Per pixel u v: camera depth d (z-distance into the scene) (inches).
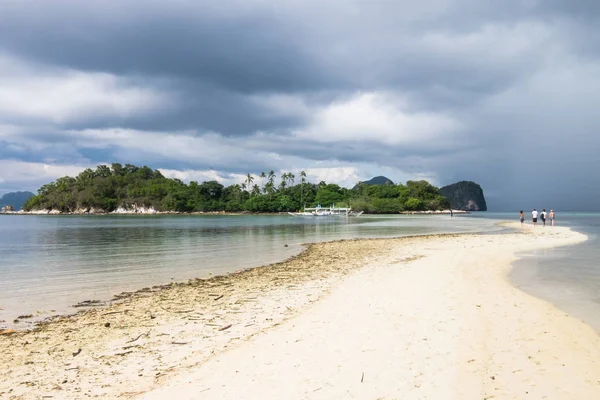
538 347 356.8
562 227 2303.2
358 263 935.7
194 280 773.9
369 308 492.1
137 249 1381.6
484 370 309.4
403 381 292.2
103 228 3029.0
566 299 540.7
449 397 268.7
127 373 328.8
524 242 1358.3
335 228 2719.0
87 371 335.0
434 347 356.8
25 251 1350.9
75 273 874.1
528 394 272.4
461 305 498.9
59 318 511.2
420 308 486.6
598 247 1193.4
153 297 622.8
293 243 1573.6
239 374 315.6
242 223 3828.7
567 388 280.8
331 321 444.5
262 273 829.8
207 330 440.1
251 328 440.5
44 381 315.9
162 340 410.3
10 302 605.9
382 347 358.9
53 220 5433.1
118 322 481.4
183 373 325.1
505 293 567.5
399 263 904.3
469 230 2277.3
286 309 518.6
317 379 299.7
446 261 908.6
